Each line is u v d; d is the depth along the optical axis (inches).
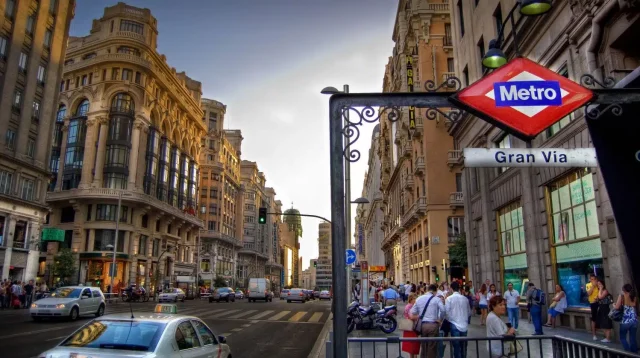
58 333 588.1
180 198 2834.6
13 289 1079.0
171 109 2709.2
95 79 2299.5
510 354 217.8
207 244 3516.2
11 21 1444.4
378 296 1057.5
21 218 1438.2
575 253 580.4
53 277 1803.6
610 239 487.5
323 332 690.8
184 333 257.4
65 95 2361.0
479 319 809.5
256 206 5113.2
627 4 443.2
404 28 1865.2
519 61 163.3
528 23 661.9
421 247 1605.6
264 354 482.3
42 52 1581.0
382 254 3506.4
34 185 1517.0
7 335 560.1
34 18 1546.5
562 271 613.6
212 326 752.3
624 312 377.1
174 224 2699.3
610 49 492.7
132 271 2170.3
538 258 660.7
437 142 1499.8
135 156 2281.0
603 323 449.7
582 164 167.8
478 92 160.2
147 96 2372.0
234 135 4672.7
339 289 149.3
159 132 2532.0
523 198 704.4
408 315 343.9
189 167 3041.3
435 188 1462.8
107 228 2123.5
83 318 825.5
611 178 164.9
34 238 1489.9
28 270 1453.0
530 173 685.9
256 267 4896.7
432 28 1611.7
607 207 493.7
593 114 165.3
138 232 2235.5
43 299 762.2
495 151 168.6
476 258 949.2
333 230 152.5
